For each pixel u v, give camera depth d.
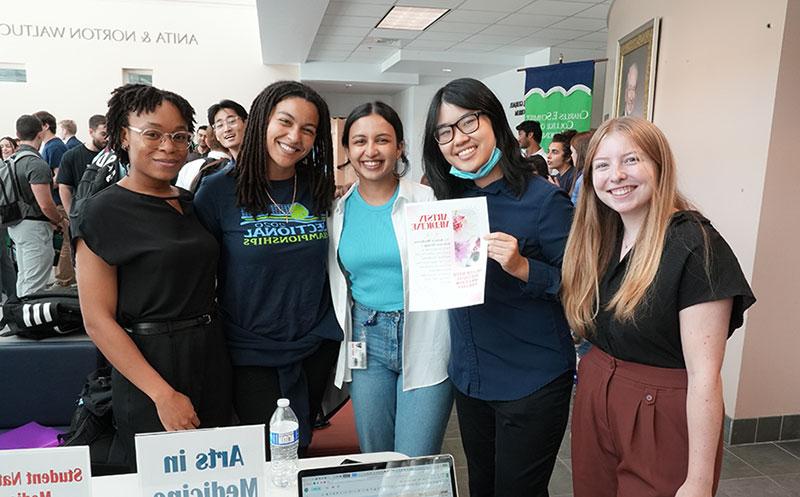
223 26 9.68
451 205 1.41
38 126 4.25
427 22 6.96
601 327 1.31
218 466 0.96
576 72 6.05
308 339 1.66
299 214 1.62
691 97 3.16
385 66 9.88
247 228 1.57
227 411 1.57
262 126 1.53
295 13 6.16
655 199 1.21
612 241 1.33
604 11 6.11
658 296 1.18
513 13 6.35
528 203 1.48
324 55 9.36
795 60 2.53
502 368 1.54
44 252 4.29
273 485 1.20
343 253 1.68
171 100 1.40
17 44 8.98
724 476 2.57
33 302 2.35
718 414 1.13
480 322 1.55
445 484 1.00
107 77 9.37
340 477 0.98
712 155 2.97
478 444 1.70
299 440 1.68
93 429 1.84
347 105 13.01
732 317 1.17
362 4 6.23
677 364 1.22
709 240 1.15
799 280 2.74
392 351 1.68
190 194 1.55
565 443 2.86
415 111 11.18
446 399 1.73
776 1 2.53
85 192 3.19
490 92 1.47
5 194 4.05
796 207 2.66
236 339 1.61
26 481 0.91
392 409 1.75
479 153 1.46
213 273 1.52
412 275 1.42
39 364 2.26
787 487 2.49
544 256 1.49
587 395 1.37
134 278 1.38
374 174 1.62
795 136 2.60
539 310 1.51
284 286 1.61
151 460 0.94
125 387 1.42
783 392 2.85
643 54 3.68
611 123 1.26
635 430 1.25
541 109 6.32
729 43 2.83
